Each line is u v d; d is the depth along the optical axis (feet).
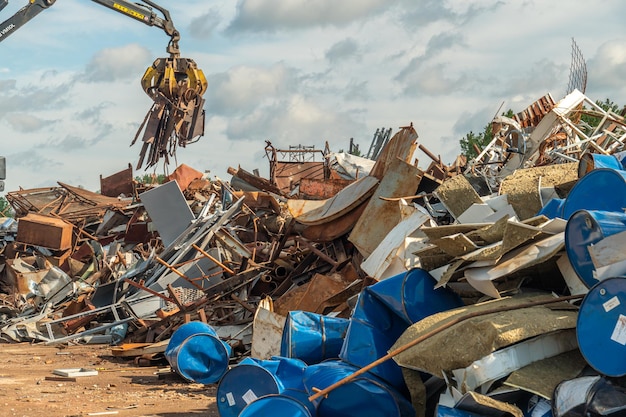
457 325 20.02
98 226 94.68
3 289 78.23
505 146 49.75
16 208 97.19
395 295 23.25
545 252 20.62
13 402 31.19
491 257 21.62
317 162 102.01
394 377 22.03
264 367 24.45
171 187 59.72
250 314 46.55
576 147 46.83
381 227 42.91
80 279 72.74
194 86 73.77
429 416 21.07
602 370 17.56
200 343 36.17
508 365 18.85
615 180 23.48
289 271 49.47
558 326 19.07
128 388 35.45
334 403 21.53
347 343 23.31
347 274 43.50
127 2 78.48
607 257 18.86
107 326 54.39
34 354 50.31
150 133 72.64
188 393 33.81
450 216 38.99
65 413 28.76
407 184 42.70
